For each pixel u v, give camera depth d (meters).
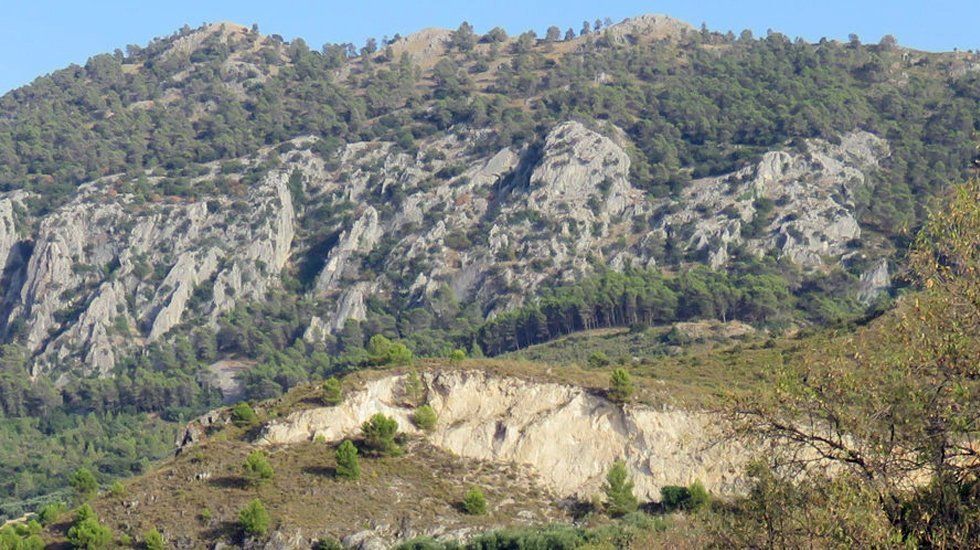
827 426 28.61
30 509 125.19
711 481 72.75
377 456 77.88
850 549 26.19
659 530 59.22
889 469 26.78
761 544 28.45
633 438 77.00
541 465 77.69
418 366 86.12
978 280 26.62
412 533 69.50
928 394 26.64
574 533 63.56
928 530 25.95
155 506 73.88
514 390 82.00
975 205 27.12
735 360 94.81
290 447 79.38
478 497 72.44
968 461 26.50
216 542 69.56
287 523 69.88
